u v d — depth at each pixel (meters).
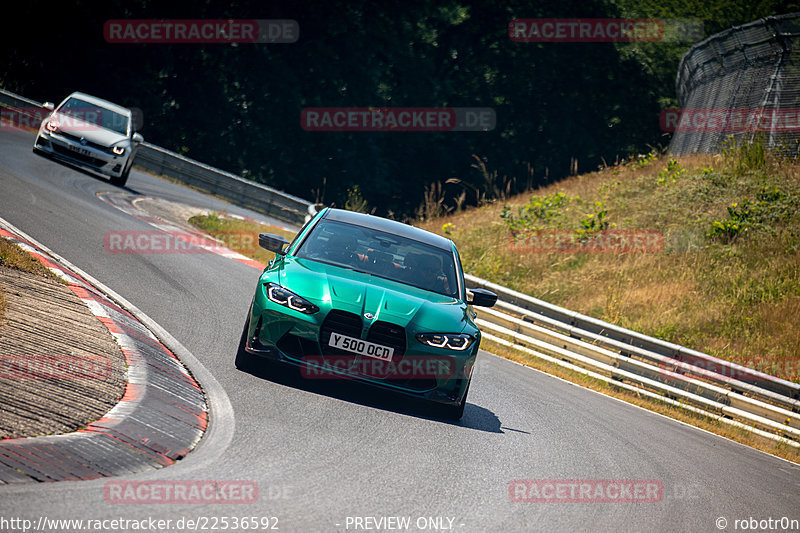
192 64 133.00
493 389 33.97
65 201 52.44
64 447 15.60
